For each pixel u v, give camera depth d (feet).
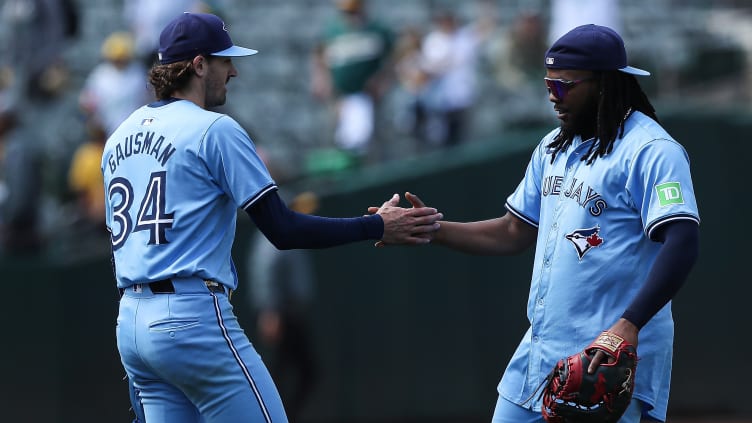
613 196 44.75
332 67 120.78
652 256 44.91
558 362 44.39
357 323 112.47
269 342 103.40
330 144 127.13
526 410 47.42
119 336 47.55
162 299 46.03
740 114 111.55
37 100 124.57
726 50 144.97
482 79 134.92
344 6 120.98
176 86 47.98
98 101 118.52
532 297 47.37
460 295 113.19
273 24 157.28
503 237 51.49
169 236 46.03
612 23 118.52
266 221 46.55
